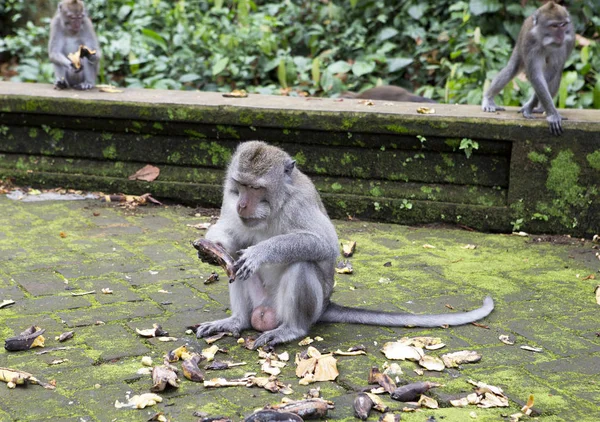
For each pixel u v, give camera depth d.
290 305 5.03
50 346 4.95
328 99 8.77
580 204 7.45
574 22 11.48
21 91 8.92
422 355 4.82
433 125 7.68
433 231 7.72
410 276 6.41
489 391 4.38
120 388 4.39
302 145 8.15
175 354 4.78
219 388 4.42
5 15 14.22
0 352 4.85
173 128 8.38
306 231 4.95
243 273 4.67
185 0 13.16
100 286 6.02
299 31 12.65
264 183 4.80
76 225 7.58
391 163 7.96
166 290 5.97
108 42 11.93
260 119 8.07
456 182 7.83
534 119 7.50
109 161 8.69
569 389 4.47
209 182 8.39
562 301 5.88
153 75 11.71
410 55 12.12
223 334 5.15
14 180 8.85
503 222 7.68
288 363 4.78
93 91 9.09
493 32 11.72
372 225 7.89
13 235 7.20
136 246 7.02
